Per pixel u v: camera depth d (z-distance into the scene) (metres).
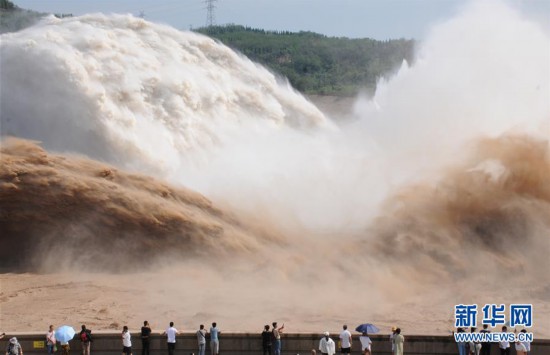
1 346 27.31
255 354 27.66
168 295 36.03
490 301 35.62
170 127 50.09
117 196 43.19
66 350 26.72
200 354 27.14
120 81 48.81
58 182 42.53
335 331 29.59
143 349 27.31
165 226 43.28
